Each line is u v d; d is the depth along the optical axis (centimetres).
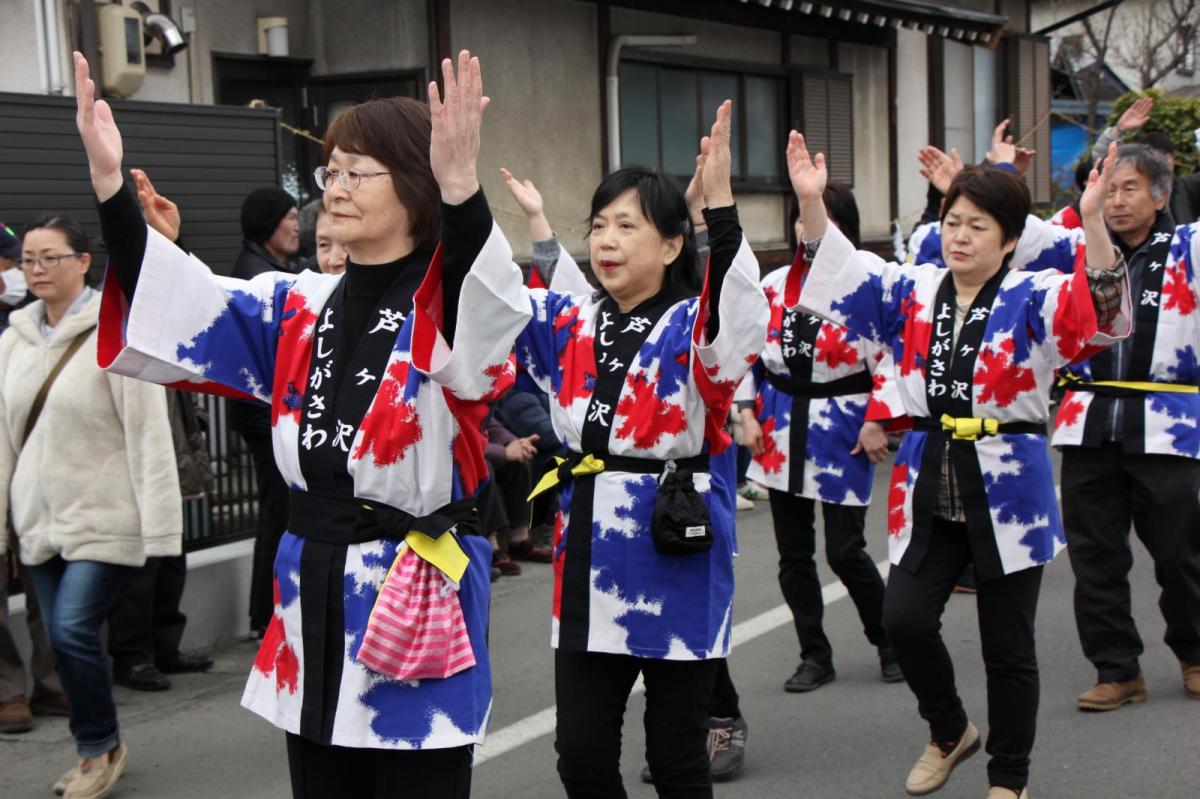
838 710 487
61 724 490
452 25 880
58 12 676
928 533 389
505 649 570
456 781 255
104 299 254
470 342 240
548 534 730
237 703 514
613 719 323
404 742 247
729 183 304
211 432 586
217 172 678
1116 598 480
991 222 380
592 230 327
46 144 608
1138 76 2470
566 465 332
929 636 388
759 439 512
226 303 262
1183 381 477
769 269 1229
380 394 249
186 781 438
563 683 324
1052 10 1977
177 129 658
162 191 653
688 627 315
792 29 1223
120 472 418
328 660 251
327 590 251
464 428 255
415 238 257
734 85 1180
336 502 252
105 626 536
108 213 248
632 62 1060
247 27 839
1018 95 1630
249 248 579
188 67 792
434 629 249
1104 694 477
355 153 252
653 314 324
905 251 1240
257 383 268
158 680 527
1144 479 474
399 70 875
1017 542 379
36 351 424
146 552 412
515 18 934
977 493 380
